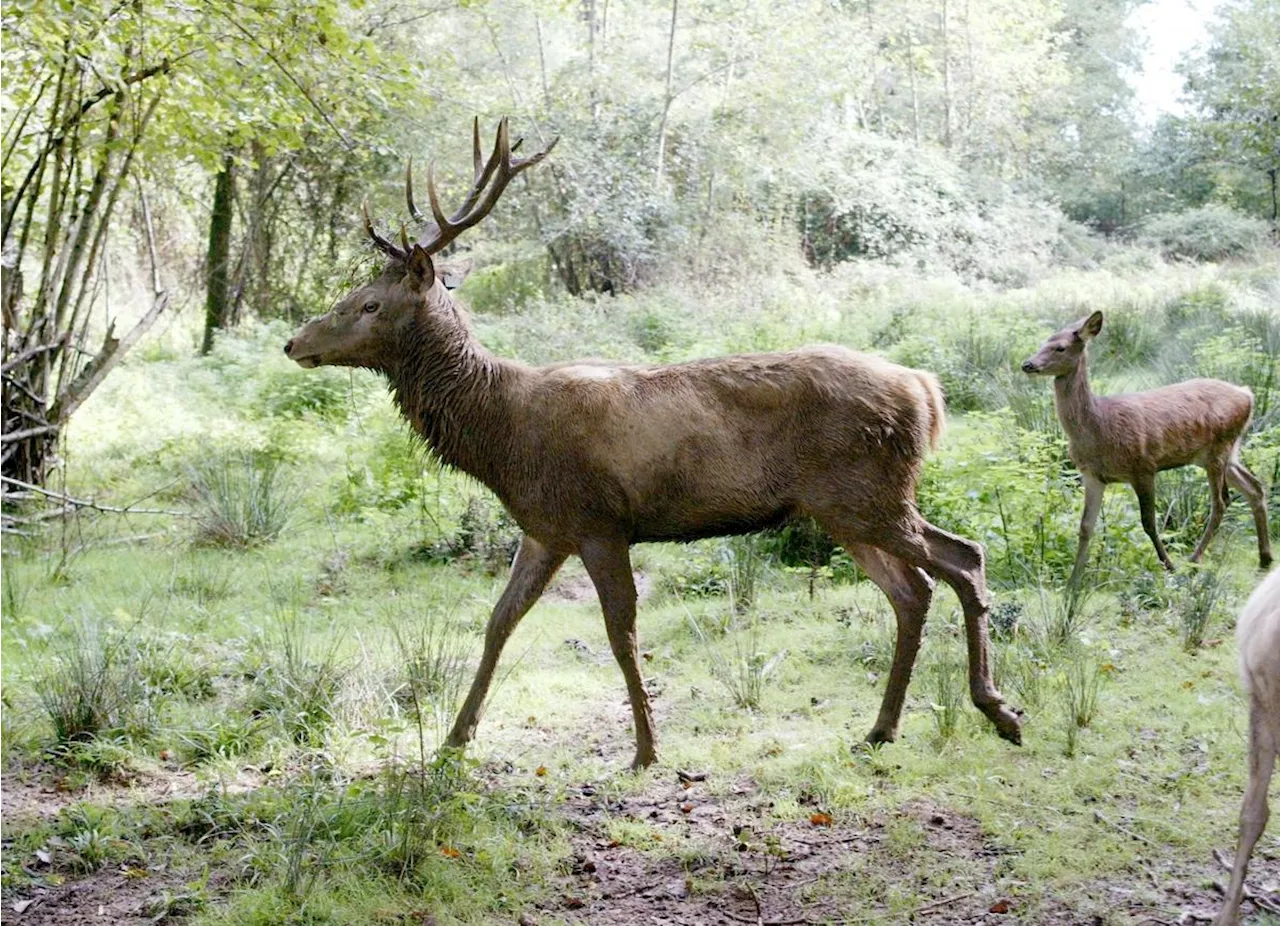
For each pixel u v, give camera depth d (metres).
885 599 7.60
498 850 4.71
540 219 21.56
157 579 8.55
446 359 5.64
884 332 15.54
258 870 4.60
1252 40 29.98
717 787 5.30
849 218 25.33
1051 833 4.73
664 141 22.73
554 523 5.58
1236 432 8.13
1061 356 7.72
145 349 20.22
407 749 5.79
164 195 22.30
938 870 4.51
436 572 8.84
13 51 10.02
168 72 10.24
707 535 5.64
